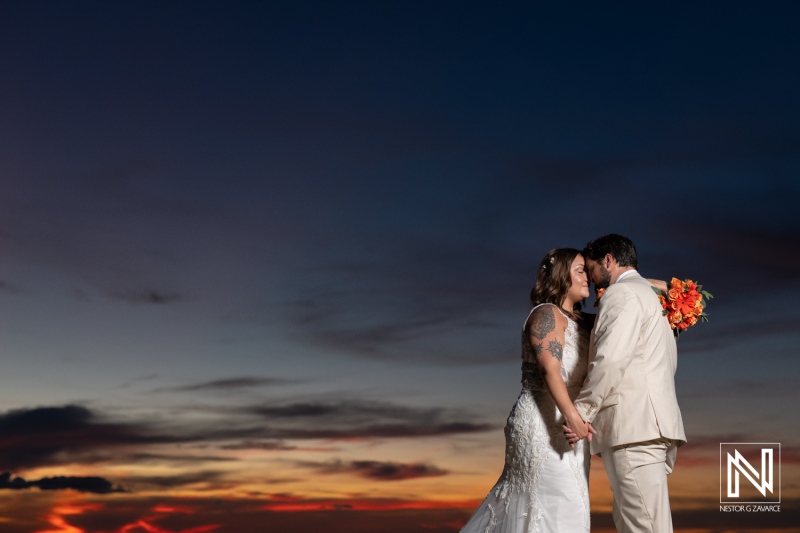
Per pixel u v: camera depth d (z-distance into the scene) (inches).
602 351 120.4
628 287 124.5
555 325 128.3
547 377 125.6
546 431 129.2
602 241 132.7
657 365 124.3
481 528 134.2
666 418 122.0
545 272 134.6
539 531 126.3
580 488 128.4
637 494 122.9
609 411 124.6
